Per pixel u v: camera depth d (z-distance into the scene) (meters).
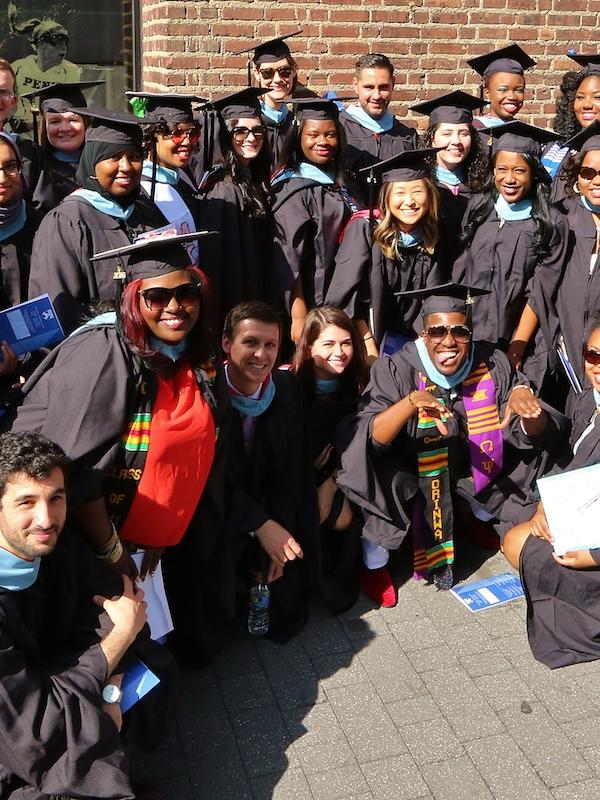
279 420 3.98
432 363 4.27
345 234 5.01
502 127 4.94
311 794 3.25
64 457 2.80
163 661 3.24
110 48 7.50
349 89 7.23
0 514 2.71
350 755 3.42
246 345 3.77
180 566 3.81
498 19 7.39
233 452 3.98
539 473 4.39
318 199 5.12
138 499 3.25
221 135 5.09
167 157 4.87
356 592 4.34
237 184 5.09
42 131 5.36
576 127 6.30
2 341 3.62
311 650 4.00
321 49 7.09
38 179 5.12
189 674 3.86
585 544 3.71
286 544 3.88
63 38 7.39
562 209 5.15
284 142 5.27
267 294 5.28
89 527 3.20
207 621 3.87
